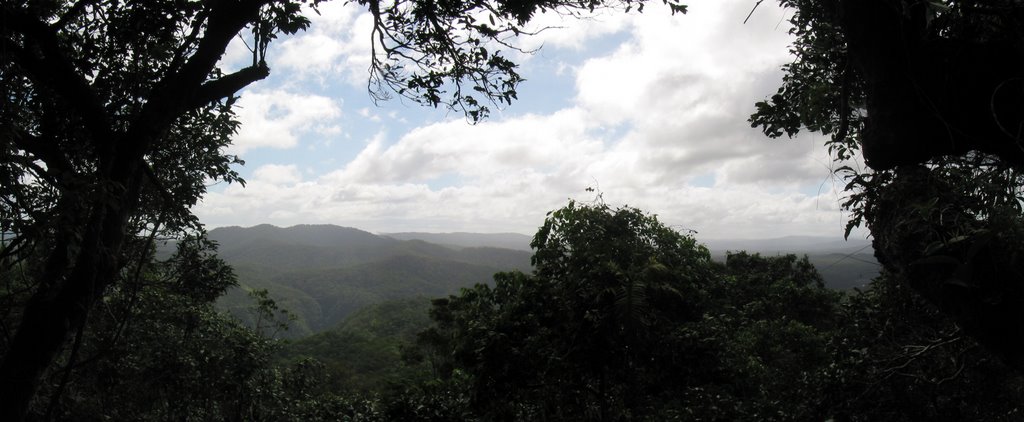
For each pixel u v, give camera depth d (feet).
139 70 14.96
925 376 14.87
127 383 31.42
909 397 14.98
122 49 14.79
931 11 6.57
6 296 13.46
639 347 20.53
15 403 10.02
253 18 13.43
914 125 7.27
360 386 112.47
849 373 16.11
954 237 6.14
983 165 7.63
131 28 14.26
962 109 7.09
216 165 20.10
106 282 11.55
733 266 70.13
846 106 9.34
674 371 21.53
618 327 20.59
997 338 5.73
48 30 11.60
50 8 13.29
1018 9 7.03
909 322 15.61
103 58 15.02
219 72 15.51
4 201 8.64
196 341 35.73
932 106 7.07
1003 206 6.84
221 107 15.37
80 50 15.55
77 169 15.06
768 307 54.24
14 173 8.54
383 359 159.74
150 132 12.10
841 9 7.85
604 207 24.30
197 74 12.56
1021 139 6.95
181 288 29.58
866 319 16.96
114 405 31.68
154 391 34.17
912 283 6.82
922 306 15.30
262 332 45.55
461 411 23.99
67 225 9.42
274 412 41.42
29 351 10.27
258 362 39.52
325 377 56.54
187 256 28.58
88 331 23.66
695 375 21.43
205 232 25.40
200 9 14.79
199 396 36.22
